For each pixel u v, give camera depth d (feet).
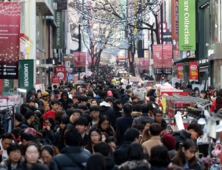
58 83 281.54
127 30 383.24
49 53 375.25
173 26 253.03
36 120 93.04
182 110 110.01
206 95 146.00
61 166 53.42
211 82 247.50
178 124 86.12
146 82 267.80
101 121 79.25
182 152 54.49
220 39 238.89
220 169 66.13
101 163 46.14
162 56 251.39
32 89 166.30
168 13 395.75
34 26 269.44
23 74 167.12
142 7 302.04
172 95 137.59
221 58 217.97
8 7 110.11
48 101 141.08
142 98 187.01
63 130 70.54
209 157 70.64
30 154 54.29
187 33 238.27
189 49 238.68
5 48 110.22
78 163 53.62
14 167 58.13
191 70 234.17
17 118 87.51
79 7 290.35
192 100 113.09
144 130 69.51
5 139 65.77
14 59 110.52
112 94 145.18
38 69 292.40
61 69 289.12
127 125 84.23
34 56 269.64
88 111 93.04
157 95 164.86
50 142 77.10
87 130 77.05
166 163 53.21
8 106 93.66
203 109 95.96
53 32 412.16
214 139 75.10
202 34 283.18
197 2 285.64
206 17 276.62
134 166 49.67
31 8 268.62
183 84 238.89
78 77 395.75
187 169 52.54
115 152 61.00
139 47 498.28
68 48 566.77
